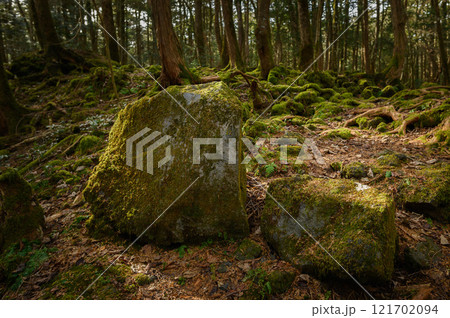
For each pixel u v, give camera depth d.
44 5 11.84
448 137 4.21
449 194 2.82
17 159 5.98
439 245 2.48
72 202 3.57
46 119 7.88
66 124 7.11
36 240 2.79
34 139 6.61
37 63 12.35
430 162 3.73
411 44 21.67
